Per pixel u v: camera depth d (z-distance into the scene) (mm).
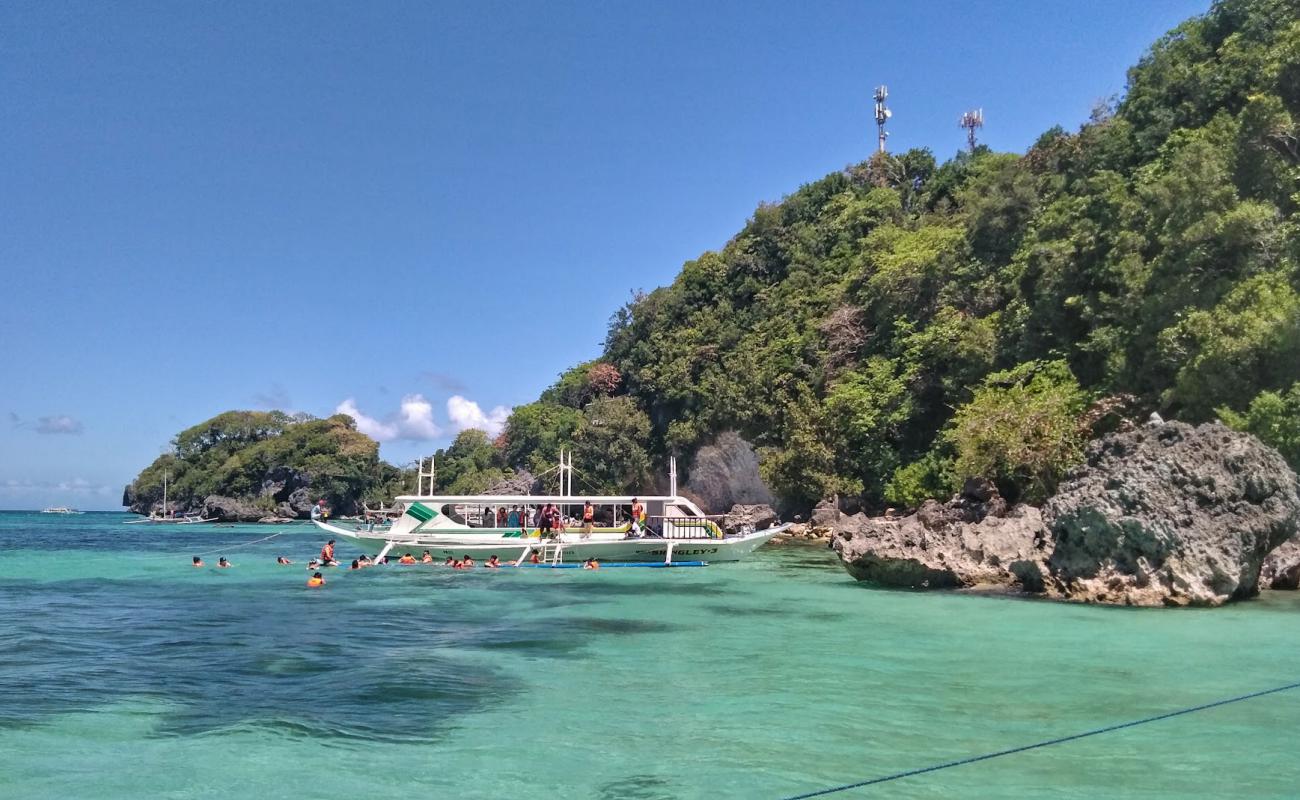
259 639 15633
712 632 16000
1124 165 37875
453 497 33656
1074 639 14477
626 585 25078
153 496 115062
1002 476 29078
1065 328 36062
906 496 39562
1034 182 43938
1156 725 9305
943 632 15438
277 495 104812
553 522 33625
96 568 32188
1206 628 15289
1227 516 18016
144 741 9070
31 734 9344
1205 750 8469
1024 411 29062
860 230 61688
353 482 104750
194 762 8352
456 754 8570
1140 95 39000
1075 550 19516
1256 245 26828
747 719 9758
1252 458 18766
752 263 66250
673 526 34688
